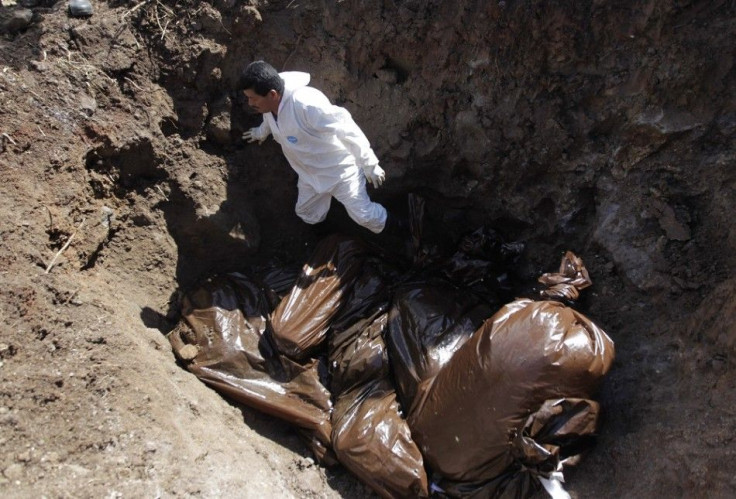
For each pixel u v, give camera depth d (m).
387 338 4.07
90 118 4.03
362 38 4.31
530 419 3.17
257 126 4.52
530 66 4.04
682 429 3.16
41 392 2.96
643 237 3.88
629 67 3.85
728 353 3.20
